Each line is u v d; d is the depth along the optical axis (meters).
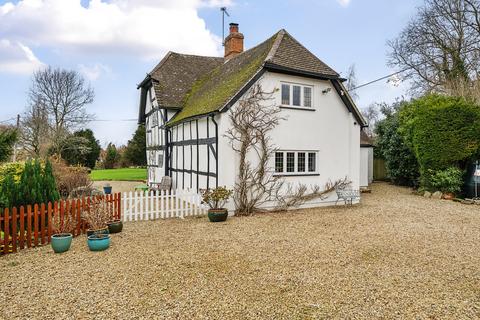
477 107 14.49
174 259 6.68
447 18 22.09
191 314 4.36
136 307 4.56
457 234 8.62
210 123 12.34
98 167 46.97
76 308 4.54
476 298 4.84
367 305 4.61
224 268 6.12
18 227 7.78
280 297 4.88
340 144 13.91
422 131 15.76
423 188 16.50
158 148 18.95
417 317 4.28
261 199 12.14
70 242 7.38
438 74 23.30
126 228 9.61
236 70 14.60
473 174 14.40
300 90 13.00
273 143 12.29
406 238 8.23
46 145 32.97
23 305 4.64
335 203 13.80
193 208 11.77
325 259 6.62
